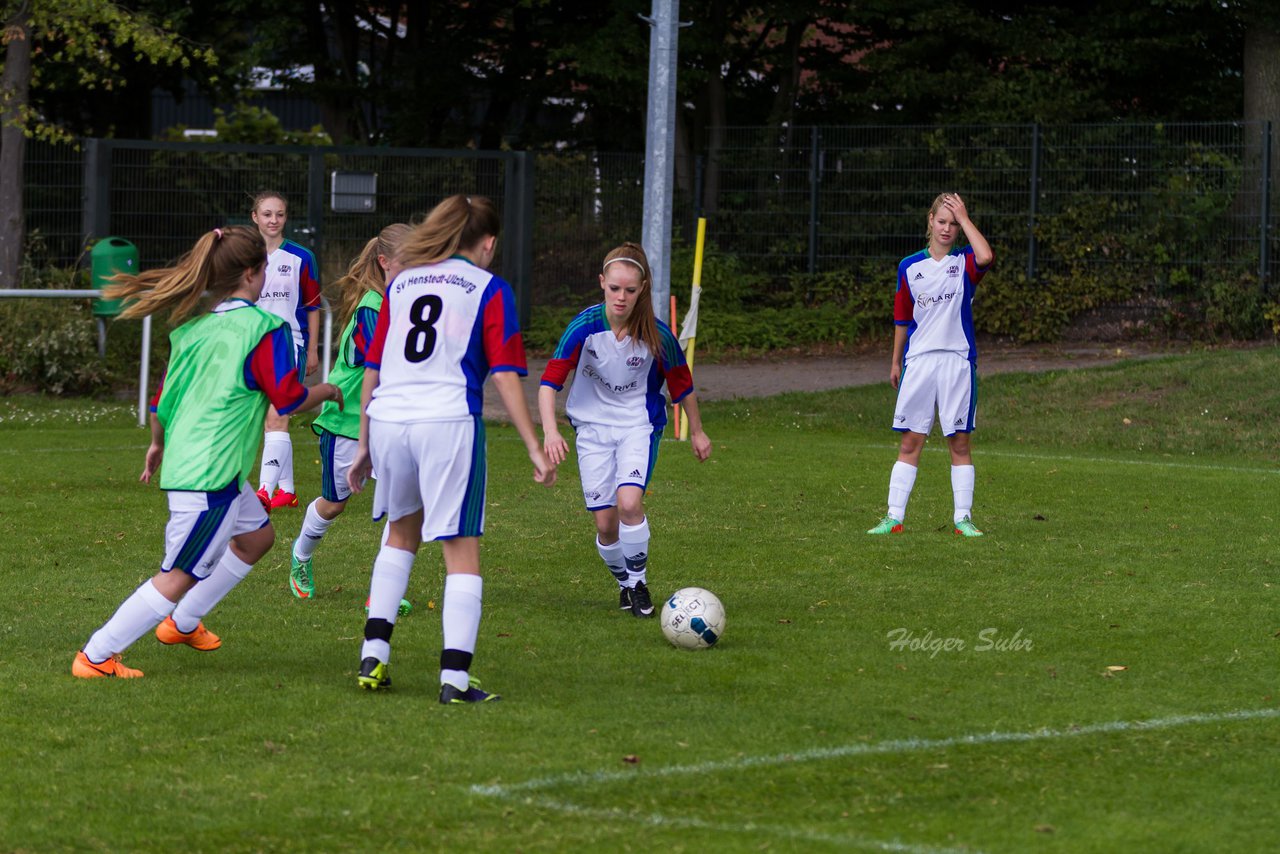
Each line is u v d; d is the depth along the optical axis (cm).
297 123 11150
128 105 7831
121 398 5200
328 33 8700
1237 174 5897
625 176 6681
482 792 1298
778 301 6756
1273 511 3066
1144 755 1421
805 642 1909
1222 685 1694
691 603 1872
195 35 7725
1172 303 6081
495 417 4809
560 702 1599
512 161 6506
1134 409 4653
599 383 2097
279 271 3003
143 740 1452
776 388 5444
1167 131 6047
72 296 4491
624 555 2097
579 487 3366
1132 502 3192
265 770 1357
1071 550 2605
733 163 6756
